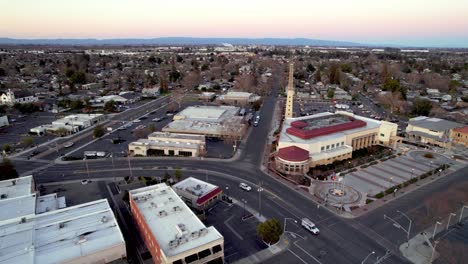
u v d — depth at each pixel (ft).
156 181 312.09
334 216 255.91
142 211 220.23
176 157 385.70
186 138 415.44
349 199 282.36
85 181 316.40
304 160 331.57
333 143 370.53
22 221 209.67
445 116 565.12
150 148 396.16
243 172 342.03
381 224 243.81
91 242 184.65
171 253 173.47
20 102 646.74
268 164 359.25
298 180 318.24
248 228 239.71
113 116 584.81
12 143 433.48
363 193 293.23
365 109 655.76
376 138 428.56
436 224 229.86
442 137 424.05
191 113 552.00
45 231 196.44
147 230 202.69
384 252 211.41
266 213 260.83
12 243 182.39
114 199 283.18
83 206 229.86
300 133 371.56
